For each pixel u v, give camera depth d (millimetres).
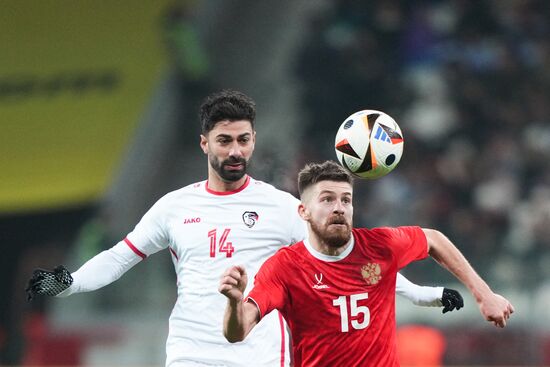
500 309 20000
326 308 19797
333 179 19719
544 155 63562
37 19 57250
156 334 52094
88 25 58500
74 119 57438
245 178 22547
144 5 60281
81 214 58125
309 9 68438
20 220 57219
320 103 64375
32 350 53625
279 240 22266
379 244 20125
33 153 56344
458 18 68125
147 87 59781
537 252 51562
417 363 48594
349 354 19844
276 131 63625
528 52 68000
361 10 67750
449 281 48969
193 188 22609
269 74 67062
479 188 61688
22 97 56531
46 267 57625
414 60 66688
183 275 22234
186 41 60875
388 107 64375
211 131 21797
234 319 17469
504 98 66062
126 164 58906
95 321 52844
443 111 64500
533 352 48688
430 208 59000
